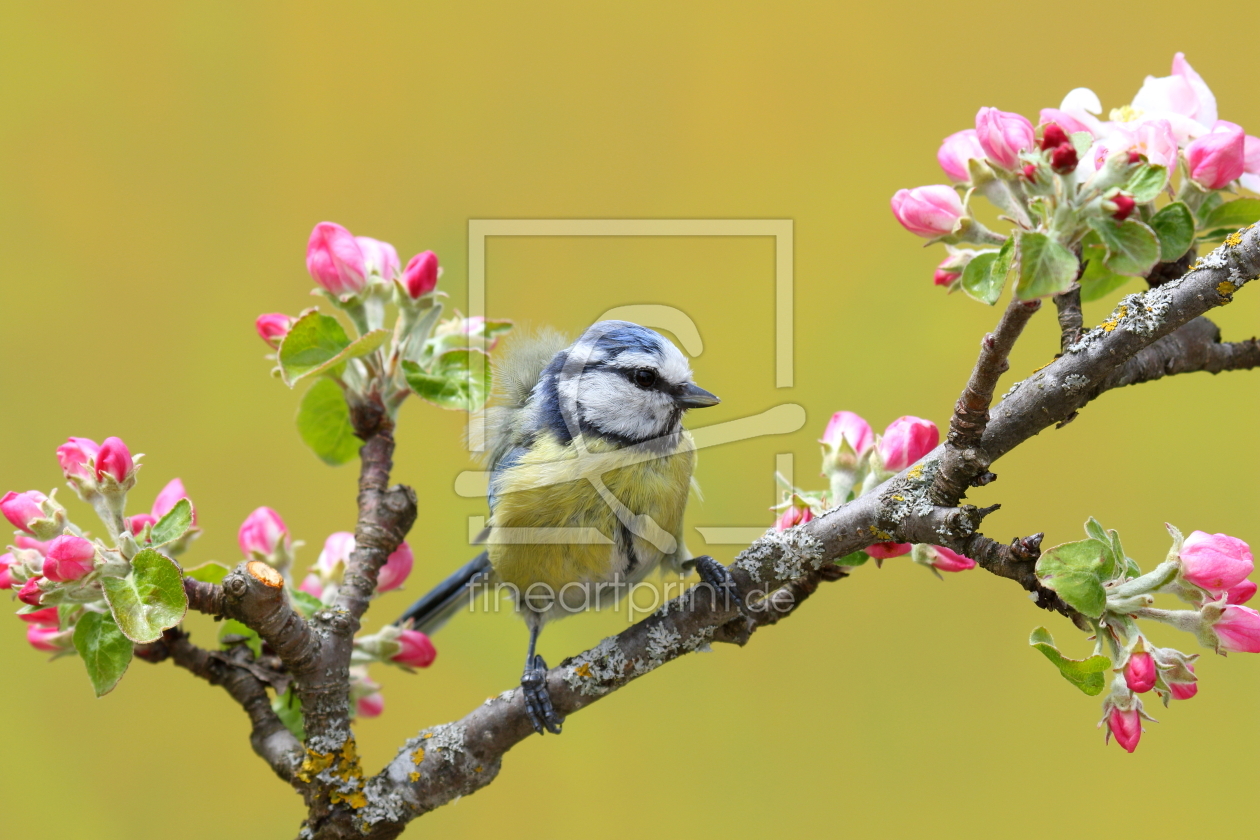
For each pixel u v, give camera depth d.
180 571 4.39
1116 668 4.17
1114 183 3.72
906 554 5.03
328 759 5.03
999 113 3.90
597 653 5.16
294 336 5.26
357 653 5.54
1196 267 4.36
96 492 4.54
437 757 5.10
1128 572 4.31
